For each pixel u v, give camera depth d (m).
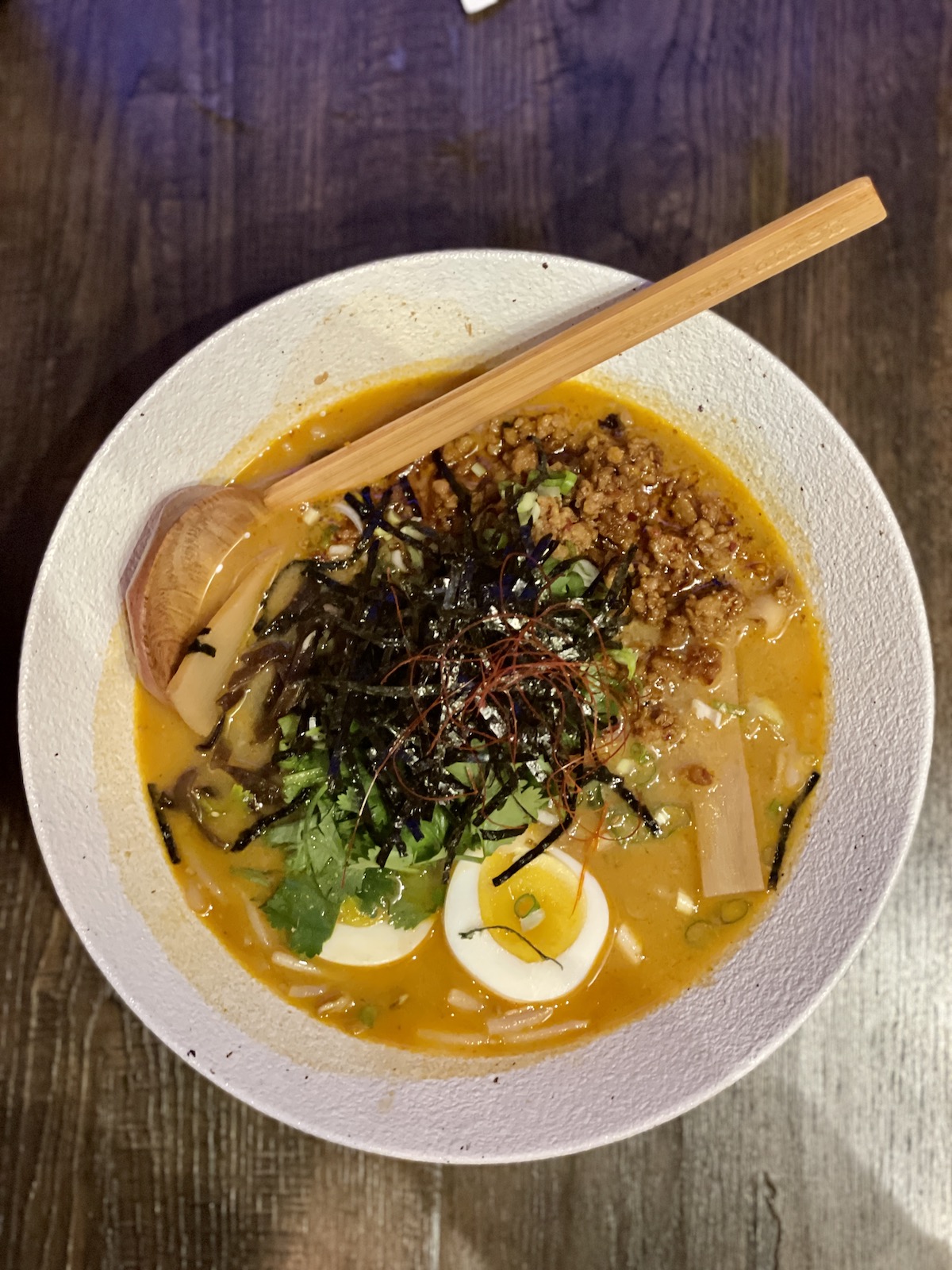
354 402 0.31
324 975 0.29
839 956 0.27
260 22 0.34
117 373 0.33
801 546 0.31
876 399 0.33
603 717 0.30
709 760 0.30
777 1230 0.31
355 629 0.29
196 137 0.34
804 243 0.27
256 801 0.30
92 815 0.28
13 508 0.32
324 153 0.34
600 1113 0.27
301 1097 0.27
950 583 0.33
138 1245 0.31
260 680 0.30
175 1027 0.27
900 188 0.34
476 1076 0.28
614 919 0.30
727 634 0.31
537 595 0.30
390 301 0.29
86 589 0.28
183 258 0.33
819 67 0.35
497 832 0.29
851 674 0.30
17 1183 0.31
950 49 0.35
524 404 0.32
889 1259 0.31
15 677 0.31
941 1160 0.31
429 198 0.34
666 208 0.34
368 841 0.29
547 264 0.29
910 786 0.28
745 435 0.30
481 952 0.30
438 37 0.34
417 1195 0.31
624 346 0.28
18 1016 0.31
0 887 0.31
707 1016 0.28
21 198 0.34
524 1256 0.31
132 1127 0.31
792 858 0.30
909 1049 0.32
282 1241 0.31
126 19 0.34
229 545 0.30
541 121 0.34
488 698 0.29
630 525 0.31
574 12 0.35
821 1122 0.31
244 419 0.30
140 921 0.28
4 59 0.34
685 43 0.35
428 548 0.30
